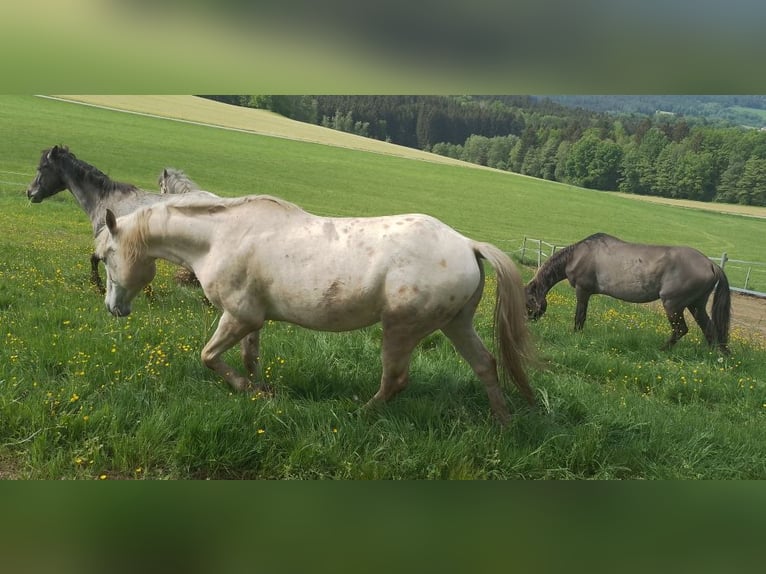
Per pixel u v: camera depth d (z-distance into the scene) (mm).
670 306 9266
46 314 6570
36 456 3859
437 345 7180
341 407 4910
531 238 36000
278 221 4867
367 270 4582
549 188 60719
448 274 4590
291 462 4098
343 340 6488
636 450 4723
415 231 4641
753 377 7836
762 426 5703
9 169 27734
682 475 4488
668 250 9266
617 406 5625
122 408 4414
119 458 3945
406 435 4508
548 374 6316
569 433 4855
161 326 6457
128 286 5641
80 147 37906
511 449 4480
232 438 4215
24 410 4215
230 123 62250
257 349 5414
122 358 5348
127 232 5379
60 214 18453
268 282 4812
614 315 12789
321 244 4707
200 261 5160
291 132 65938
